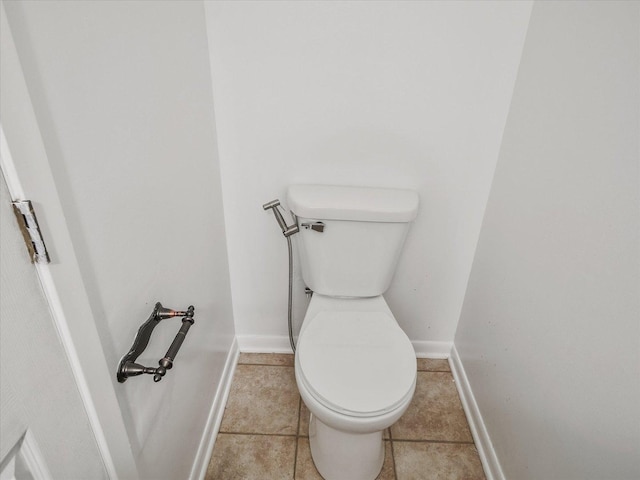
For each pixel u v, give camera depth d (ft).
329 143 4.01
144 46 2.34
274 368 5.19
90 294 1.82
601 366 2.37
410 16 3.43
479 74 3.65
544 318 3.03
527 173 3.39
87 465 1.97
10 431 1.42
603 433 2.34
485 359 4.18
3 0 1.26
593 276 2.48
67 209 1.63
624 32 2.32
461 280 4.79
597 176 2.49
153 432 2.70
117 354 2.12
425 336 5.30
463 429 4.42
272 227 4.49
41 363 1.57
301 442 4.21
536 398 3.12
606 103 2.44
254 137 3.98
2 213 1.34
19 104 1.34
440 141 3.96
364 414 2.92
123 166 2.11
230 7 3.41
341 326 3.74
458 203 4.28
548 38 3.14
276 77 3.70
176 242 2.94
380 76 3.68
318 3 3.40
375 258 4.07
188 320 2.57
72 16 1.66
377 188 4.15
